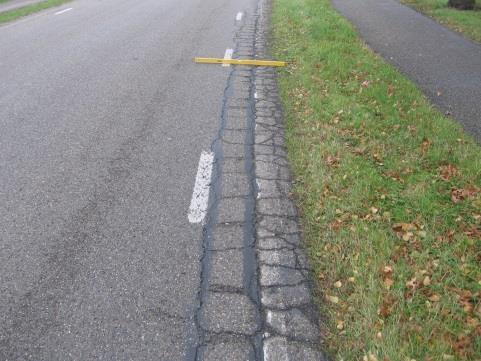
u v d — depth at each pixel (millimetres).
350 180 4660
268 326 3133
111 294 3387
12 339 3041
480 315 3127
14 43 10492
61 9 14922
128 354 2926
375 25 11492
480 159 5004
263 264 3674
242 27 11758
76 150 5426
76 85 7617
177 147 5480
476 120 6180
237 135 5801
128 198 4500
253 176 4871
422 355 2850
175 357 2906
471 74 7949
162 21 12461
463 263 3602
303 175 4852
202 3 15438
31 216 4254
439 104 6699
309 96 6887
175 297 3363
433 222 4039
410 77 7816
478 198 4379
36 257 3760
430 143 5375
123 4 15414
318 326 3133
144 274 3574
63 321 3166
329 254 3727
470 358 2855
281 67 8547
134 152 5363
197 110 6559
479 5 13227
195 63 8742
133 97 7047
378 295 3262
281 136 5781
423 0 14297
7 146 5555
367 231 3924
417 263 3576
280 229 4066
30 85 7691
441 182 4668
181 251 3816
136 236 3986
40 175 4910
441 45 9734
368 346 2928
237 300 3342
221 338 3045
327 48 9094
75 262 3697
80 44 10219
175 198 4500
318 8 13117
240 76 8031
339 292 3377
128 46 9961
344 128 5812
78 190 4637
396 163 4973
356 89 7156
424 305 3219
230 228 4086
